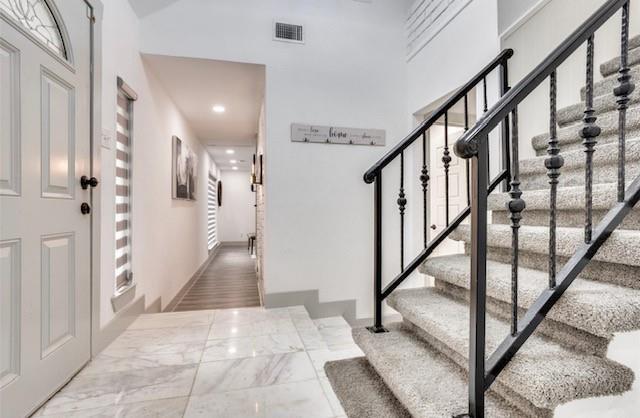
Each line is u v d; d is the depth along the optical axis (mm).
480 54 2178
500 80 1926
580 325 924
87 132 1702
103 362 1684
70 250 1543
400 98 3012
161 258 3047
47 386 1346
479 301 929
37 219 1319
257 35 2670
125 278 2283
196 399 1353
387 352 1348
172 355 1764
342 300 2852
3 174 1159
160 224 3023
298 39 2760
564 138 1696
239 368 1618
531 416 942
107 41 1951
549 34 2033
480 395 920
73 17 1574
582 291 1000
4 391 1145
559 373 876
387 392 1361
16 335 1202
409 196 3014
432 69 2676
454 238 1793
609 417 1063
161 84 3037
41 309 1334
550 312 1019
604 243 1045
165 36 2512
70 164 1550
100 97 1830
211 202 7191
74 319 1562
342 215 2857
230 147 5836
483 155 924
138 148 2457
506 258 1536
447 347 1299
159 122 2988
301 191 2764
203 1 2582
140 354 1775
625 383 893
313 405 1314
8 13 1195
